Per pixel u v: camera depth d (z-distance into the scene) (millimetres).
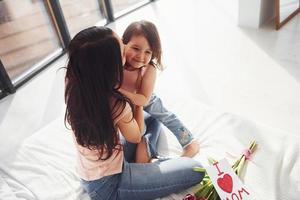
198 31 2715
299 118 1685
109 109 938
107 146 1017
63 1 3084
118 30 2943
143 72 1268
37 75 2422
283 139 1421
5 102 2176
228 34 2604
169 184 1198
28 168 1478
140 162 1375
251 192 1229
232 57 2299
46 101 2133
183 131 1438
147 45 1176
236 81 2047
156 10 3219
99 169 1111
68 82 916
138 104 1206
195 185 1271
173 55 2420
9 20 2631
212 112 1636
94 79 872
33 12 2588
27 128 1922
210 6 3121
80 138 1010
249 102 1853
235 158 1380
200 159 1401
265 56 2254
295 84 1940
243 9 2600
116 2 3424
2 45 2652
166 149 1491
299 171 1280
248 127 1507
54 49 2689
